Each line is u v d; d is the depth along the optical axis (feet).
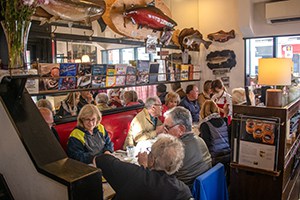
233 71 17.85
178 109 7.23
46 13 7.24
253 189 8.80
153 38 12.10
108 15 10.00
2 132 4.47
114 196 5.15
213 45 18.40
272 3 15.69
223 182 6.67
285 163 8.56
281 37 16.47
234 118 8.80
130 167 5.03
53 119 8.54
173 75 13.51
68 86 8.39
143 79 11.22
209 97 15.06
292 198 10.07
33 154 3.93
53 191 3.68
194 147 6.80
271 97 8.14
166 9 13.07
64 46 9.48
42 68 7.69
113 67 9.71
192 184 6.44
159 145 5.05
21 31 4.40
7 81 4.57
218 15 17.92
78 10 7.47
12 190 4.46
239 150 8.82
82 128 8.17
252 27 16.72
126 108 11.59
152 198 4.70
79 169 3.76
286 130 8.11
